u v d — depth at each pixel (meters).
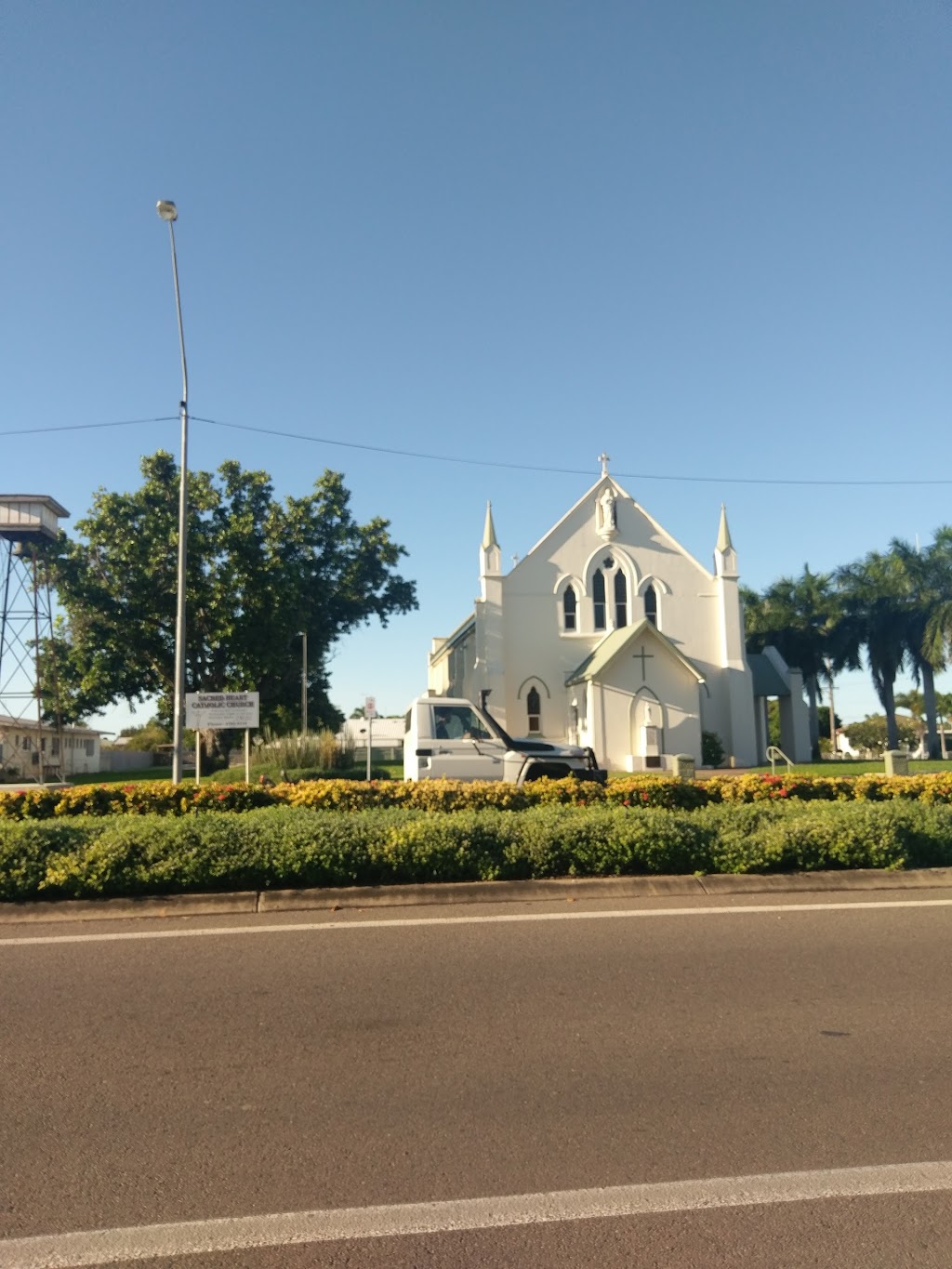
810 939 7.98
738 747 36.66
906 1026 6.03
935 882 10.07
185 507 20.89
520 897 9.48
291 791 14.08
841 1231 3.85
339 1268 3.64
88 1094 5.12
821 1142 4.57
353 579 43.62
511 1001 6.50
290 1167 4.38
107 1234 3.86
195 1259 3.71
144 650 39.94
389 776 32.12
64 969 7.29
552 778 16.50
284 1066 5.46
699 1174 4.29
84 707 39.38
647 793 14.08
